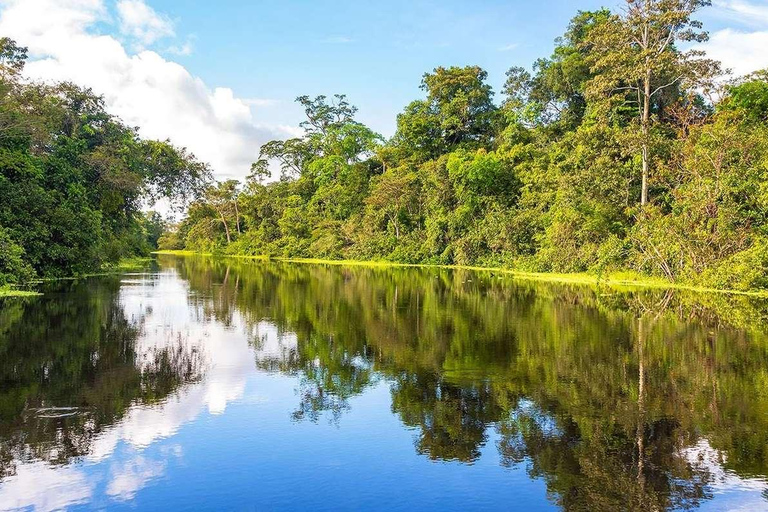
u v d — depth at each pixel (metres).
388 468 5.52
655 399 7.74
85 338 11.95
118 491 4.96
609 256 28.09
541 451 5.95
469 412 7.21
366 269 43.12
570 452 5.93
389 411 7.25
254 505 4.75
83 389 8.07
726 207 23.70
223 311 16.97
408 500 4.87
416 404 7.55
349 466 5.55
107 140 38.75
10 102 25.80
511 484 5.18
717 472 5.44
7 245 22.98
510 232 39.34
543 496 4.95
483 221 43.72
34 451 5.81
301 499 4.87
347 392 8.11
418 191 53.03
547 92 47.22
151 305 18.17
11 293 20.11
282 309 17.55
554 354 10.64
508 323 14.52
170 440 6.17
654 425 6.71
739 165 23.98
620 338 12.26
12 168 26.05
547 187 38.19
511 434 6.43
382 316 15.94
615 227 30.75
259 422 6.79
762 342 11.72
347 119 74.88
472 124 57.50
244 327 13.91
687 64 28.00
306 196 71.81
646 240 26.72
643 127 29.20
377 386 8.42
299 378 8.88
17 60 29.09
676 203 26.73
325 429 6.56
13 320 14.08
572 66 41.56
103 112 39.31
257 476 5.31
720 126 24.69
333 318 15.53
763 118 27.56
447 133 57.59
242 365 9.73
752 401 7.62
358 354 10.68
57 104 34.12
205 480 5.21
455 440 6.25
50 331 12.68
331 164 66.75
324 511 4.66
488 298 20.89
